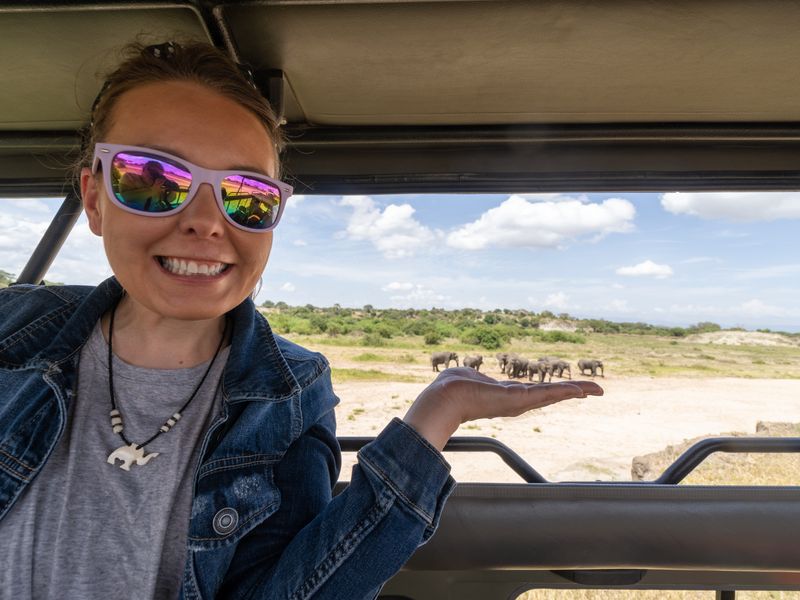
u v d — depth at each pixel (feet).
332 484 2.96
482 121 5.40
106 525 2.46
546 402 2.67
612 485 5.51
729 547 5.29
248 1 3.72
